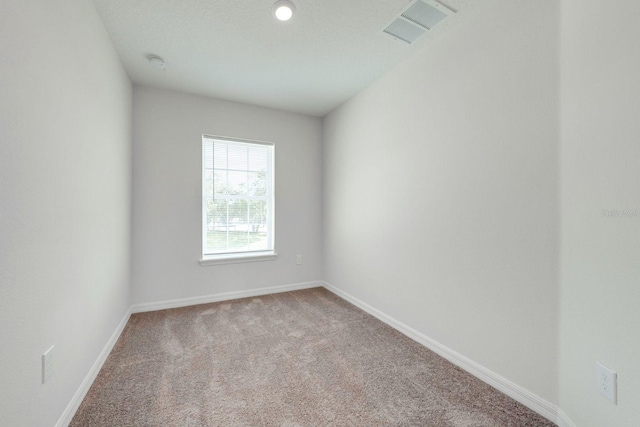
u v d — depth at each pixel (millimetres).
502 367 1551
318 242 3633
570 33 1229
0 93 858
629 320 971
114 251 2064
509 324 1512
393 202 2406
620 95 1003
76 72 1389
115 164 2078
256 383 1619
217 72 2463
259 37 1973
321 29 1886
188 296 2926
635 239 953
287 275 3457
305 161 3551
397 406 1434
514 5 1482
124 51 2123
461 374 1720
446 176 1897
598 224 1090
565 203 1254
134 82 2637
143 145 2705
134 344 2068
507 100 1515
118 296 2186
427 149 2053
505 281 1531
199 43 2039
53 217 1173
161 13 1725
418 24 1818
